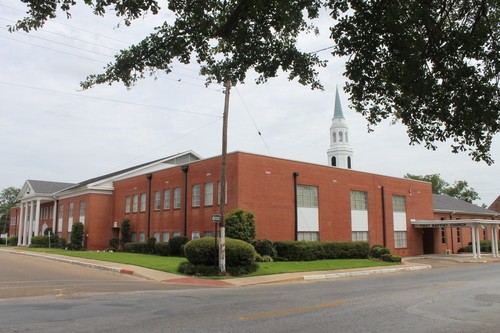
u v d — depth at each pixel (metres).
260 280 18.34
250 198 27.22
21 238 59.97
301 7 7.43
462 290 14.97
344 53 7.48
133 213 38.88
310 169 31.34
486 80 7.02
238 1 7.55
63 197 49.38
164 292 13.95
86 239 41.69
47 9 6.57
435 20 7.29
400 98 7.80
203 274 19.44
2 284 15.65
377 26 6.98
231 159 27.56
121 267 21.98
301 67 8.78
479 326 8.60
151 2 6.86
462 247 46.75
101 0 6.81
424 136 8.06
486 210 54.09
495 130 7.05
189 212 31.08
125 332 7.68
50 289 14.29
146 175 37.22
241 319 9.02
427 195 42.88
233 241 20.88
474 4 7.36
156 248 31.61
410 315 9.76
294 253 26.50
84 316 9.23
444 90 7.32
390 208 38.00
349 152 78.31
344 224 33.22
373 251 31.80
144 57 7.92
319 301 11.90
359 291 14.59
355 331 7.94
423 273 23.61
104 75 8.05
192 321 8.75
